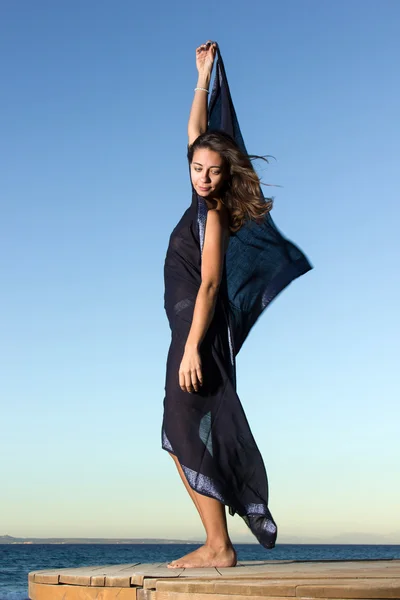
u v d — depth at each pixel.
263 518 3.36
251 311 4.17
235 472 3.39
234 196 3.67
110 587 2.61
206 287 3.48
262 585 2.07
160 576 2.54
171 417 3.45
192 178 3.67
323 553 135.00
